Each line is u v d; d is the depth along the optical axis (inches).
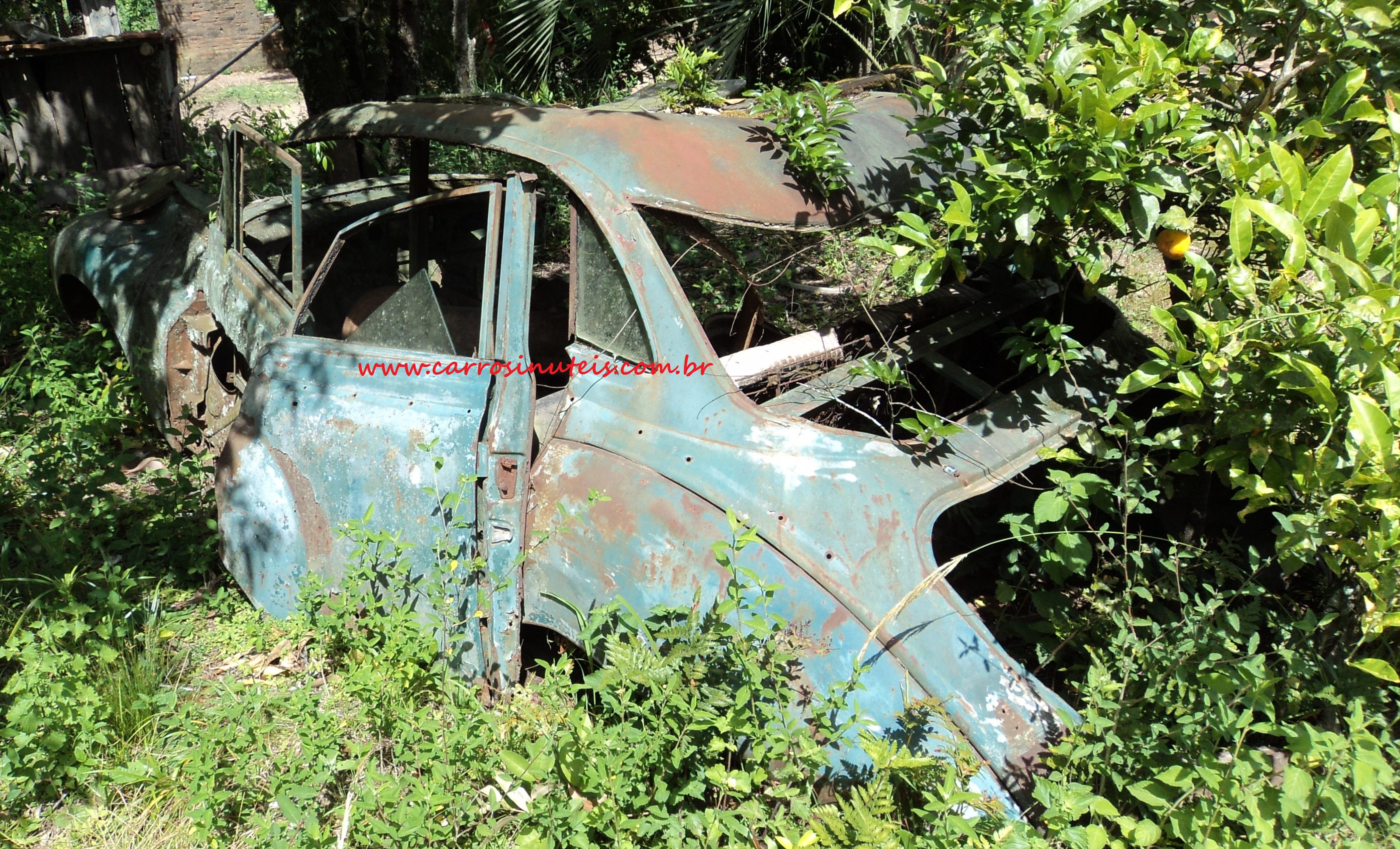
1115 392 127.3
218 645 135.9
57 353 202.7
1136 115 95.0
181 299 173.8
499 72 365.7
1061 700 95.7
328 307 147.6
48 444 171.9
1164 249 109.7
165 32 362.9
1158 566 127.7
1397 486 81.0
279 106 593.0
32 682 113.6
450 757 106.8
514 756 100.4
